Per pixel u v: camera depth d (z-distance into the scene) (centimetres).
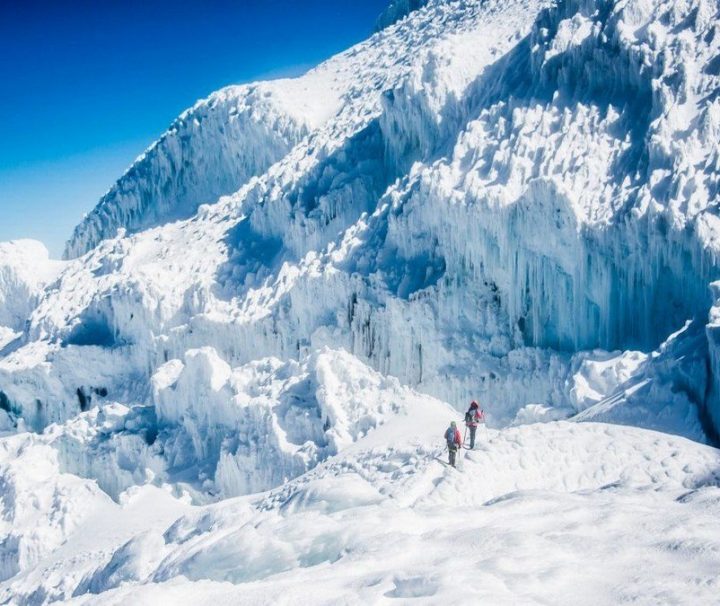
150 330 3897
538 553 788
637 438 1545
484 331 2828
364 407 2538
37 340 4534
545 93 3097
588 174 2673
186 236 4744
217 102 5462
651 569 719
